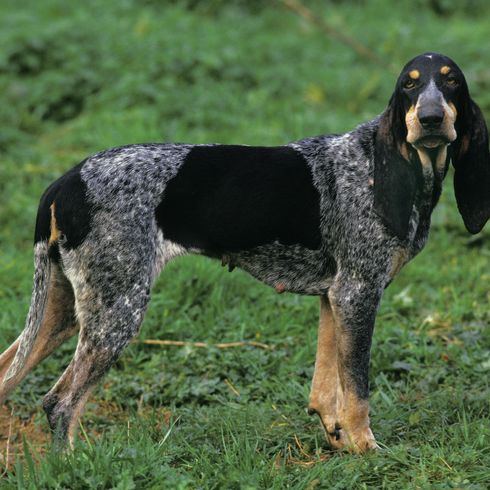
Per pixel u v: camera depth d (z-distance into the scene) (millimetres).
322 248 9328
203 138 17531
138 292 8984
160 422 10000
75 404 8820
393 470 8445
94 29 21547
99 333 8922
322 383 9391
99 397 10820
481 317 12531
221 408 10172
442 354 11398
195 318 12406
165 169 9148
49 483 7898
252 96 19312
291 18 24953
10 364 9227
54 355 11422
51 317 9469
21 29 21391
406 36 23172
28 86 19625
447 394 10125
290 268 9453
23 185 16234
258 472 8133
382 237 9039
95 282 8945
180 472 8266
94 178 9039
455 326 12164
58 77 19703
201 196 9172
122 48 20625
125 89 19109
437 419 9508
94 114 18594
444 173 9102
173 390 10734
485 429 8906
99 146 17344
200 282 12828
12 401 10680
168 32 21938
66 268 9102
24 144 17969
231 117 18484
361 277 9094
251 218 9164
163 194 9109
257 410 9984
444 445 8914
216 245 9336
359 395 9023
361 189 9133
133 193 9023
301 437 9438
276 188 9180
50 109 19359
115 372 11258
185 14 24141
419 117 8266
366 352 9094
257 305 12758
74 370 8914
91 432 9969
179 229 9234
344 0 26891
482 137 9023
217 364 11219
